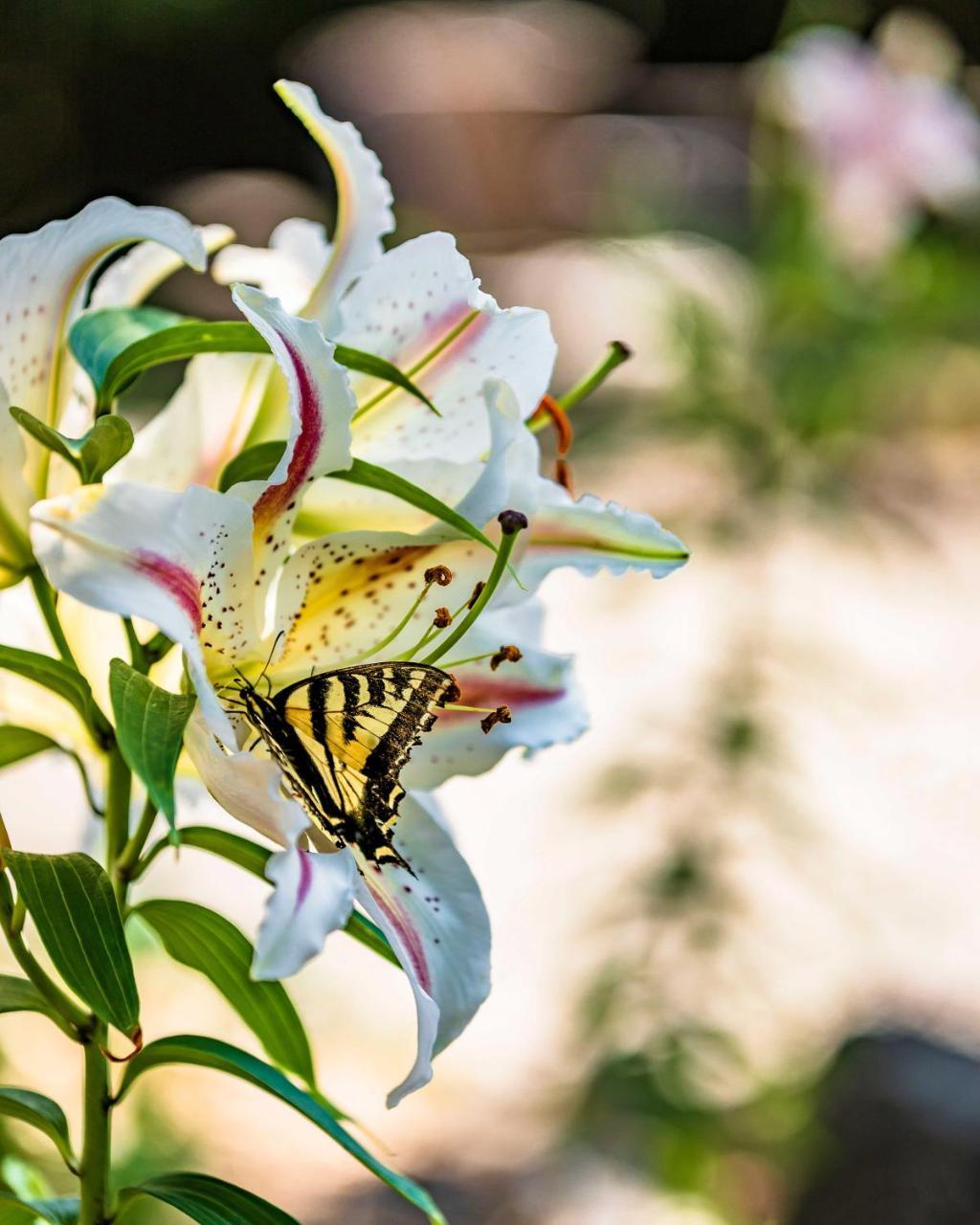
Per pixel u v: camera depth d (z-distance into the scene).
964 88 4.29
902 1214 2.73
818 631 3.00
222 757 1.23
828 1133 2.85
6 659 1.28
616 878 3.30
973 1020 3.37
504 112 7.86
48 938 1.25
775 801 2.85
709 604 5.28
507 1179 3.02
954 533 5.61
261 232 8.59
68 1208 1.33
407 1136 3.14
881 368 2.93
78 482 1.29
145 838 1.30
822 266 2.91
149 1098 2.40
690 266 3.03
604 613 3.46
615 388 3.54
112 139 9.30
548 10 8.96
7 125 8.98
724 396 2.90
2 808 3.81
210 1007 2.71
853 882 3.34
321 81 8.45
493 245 7.80
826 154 2.88
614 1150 3.05
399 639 1.32
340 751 1.27
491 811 4.33
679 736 2.86
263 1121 3.16
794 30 3.01
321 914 1.21
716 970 2.84
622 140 7.33
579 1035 2.90
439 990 1.28
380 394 1.32
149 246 1.35
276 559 1.28
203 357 1.32
